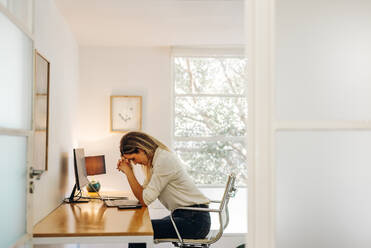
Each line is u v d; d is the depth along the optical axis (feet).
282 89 3.52
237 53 15.20
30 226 5.84
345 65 3.58
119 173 14.80
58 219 8.69
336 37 3.58
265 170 3.47
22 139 5.52
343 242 3.55
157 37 13.88
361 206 3.56
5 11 4.61
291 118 3.51
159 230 9.81
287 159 3.51
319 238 3.53
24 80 5.60
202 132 15.40
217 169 15.40
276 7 3.53
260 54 3.48
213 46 15.14
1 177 4.62
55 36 10.39
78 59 14.78
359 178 3.56
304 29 3.55
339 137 3.55
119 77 15.01
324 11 3.57
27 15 5.85
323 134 3.54
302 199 3.52
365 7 3.59
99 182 14.25
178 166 10.28
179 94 15.40
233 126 15.51
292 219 3.51
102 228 7.75
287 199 3.51
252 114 3.49
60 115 11.08
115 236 7.42
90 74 14.92
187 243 9.92
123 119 14.90
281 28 3.53
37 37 8.33
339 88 3.58
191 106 15.43
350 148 3.56
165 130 15.03
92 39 14.11
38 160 8.29
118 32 13.21
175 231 9.84
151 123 15.02
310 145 3.53
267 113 3.48
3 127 4.64
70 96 12.87
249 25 3.50
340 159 3.55
